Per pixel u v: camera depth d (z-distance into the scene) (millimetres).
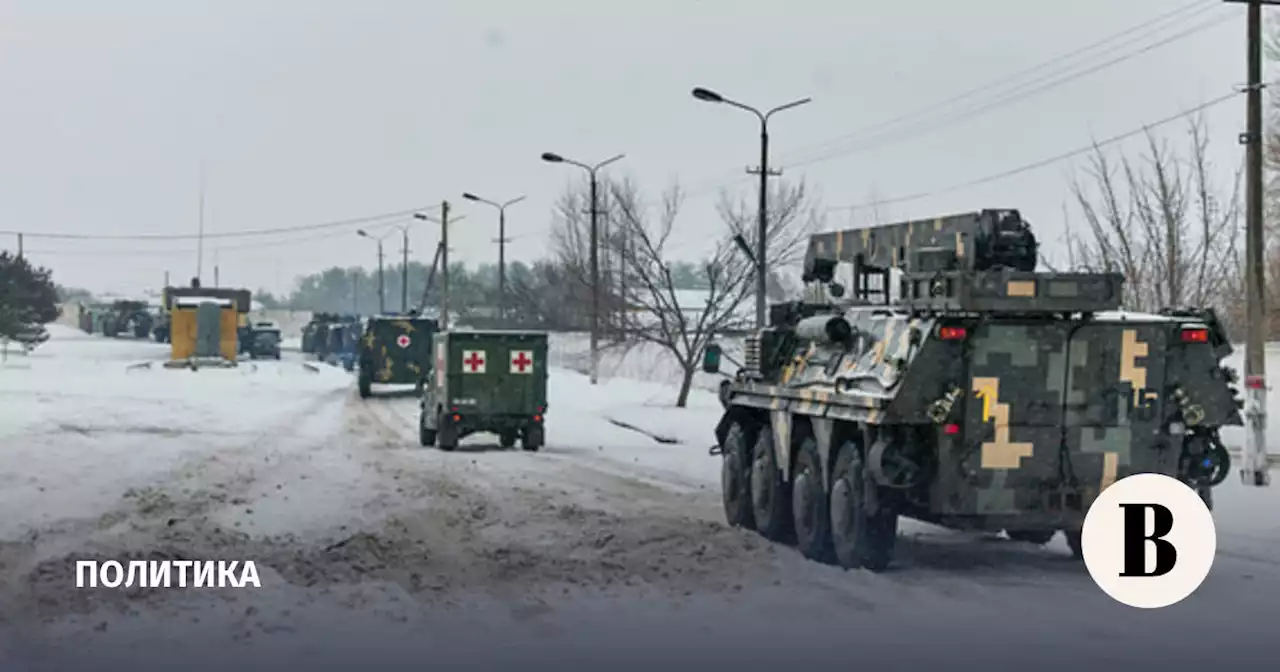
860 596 12352
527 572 13438
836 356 14938
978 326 12945
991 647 10234
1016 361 13031
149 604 11711
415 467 24781
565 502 19172
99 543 14891
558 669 9625
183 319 71000
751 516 17000
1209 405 13391
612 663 9773
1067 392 13148
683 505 19328
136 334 110188
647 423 36125
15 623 10984
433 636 10672
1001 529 13391
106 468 23422
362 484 21391
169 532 15773
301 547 14812
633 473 24078
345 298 189875
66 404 41031
